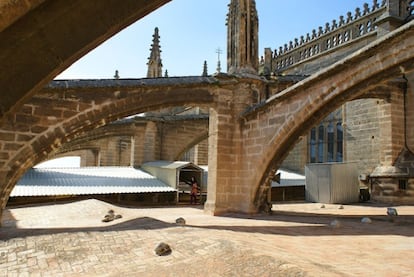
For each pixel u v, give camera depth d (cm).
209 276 531
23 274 667
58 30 364
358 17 2403
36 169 2219
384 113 2081
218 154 1558
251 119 1549
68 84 1198
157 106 1412
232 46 1716
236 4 1714
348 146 2422
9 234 902
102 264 681
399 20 2058
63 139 1198
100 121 1273
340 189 2114
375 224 1147
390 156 2028
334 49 2531
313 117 1321
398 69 1080
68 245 790
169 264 623
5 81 361
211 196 1563
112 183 2108
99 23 377
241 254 584
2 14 276
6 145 1089
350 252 686
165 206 2041
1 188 1072
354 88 1188
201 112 3234
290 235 913
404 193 1967
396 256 651
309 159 2872
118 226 1002
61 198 1978
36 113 1148
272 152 1416
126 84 1324
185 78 1499
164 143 2708
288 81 1925
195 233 802
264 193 1521
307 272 461
